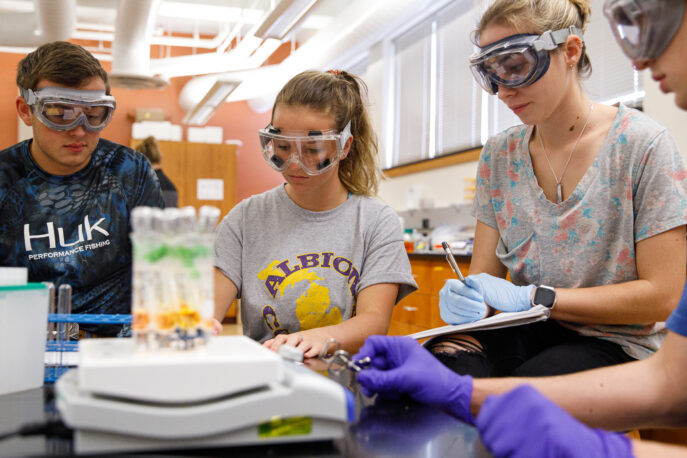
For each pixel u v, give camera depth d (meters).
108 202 1.84
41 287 1.00
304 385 0.68
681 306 0.96
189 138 7.98
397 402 0.93
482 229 1.79
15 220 1.76
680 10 0.82
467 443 0.71
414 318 4.23
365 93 1.79
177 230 0.72
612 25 0.92
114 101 1.57
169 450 0.65
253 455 0.66
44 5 4.98
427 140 5.73
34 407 0.85
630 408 0.95
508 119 4.62
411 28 6.04
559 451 0.58
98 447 0.63
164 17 7.50
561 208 1.53
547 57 1.38
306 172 1.51
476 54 1.43
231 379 0.67
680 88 0.87
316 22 7.24
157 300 0.72
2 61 7.62
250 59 6.62
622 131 1.46
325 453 0.67
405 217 5.72
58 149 1.63
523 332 1.49
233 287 1.75
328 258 1.71
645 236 1.39
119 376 0.64
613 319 1.36
